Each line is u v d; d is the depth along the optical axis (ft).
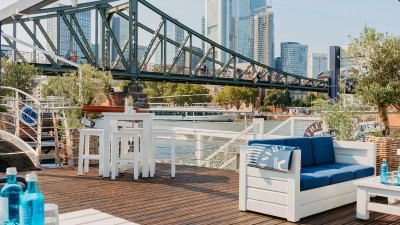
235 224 11.70
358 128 21.09
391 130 22.45
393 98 21.89
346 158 16.61
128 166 20.31
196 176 20.11
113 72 106.52
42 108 22.43
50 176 19.81
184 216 12.43
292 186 12.18
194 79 124.98
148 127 19.44
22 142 23.44
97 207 13.46
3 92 47.78
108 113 19.22
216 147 34.68
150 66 116.26
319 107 22.07
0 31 21.16
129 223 6.77
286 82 161.17
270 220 12.32
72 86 61.62
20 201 4.36
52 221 4.57
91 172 21.29
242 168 13.39
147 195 15.47
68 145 23.98
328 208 13.57
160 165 24.25
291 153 12.23
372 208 12.35
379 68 23.20
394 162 17.11
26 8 17.92
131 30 111.04
